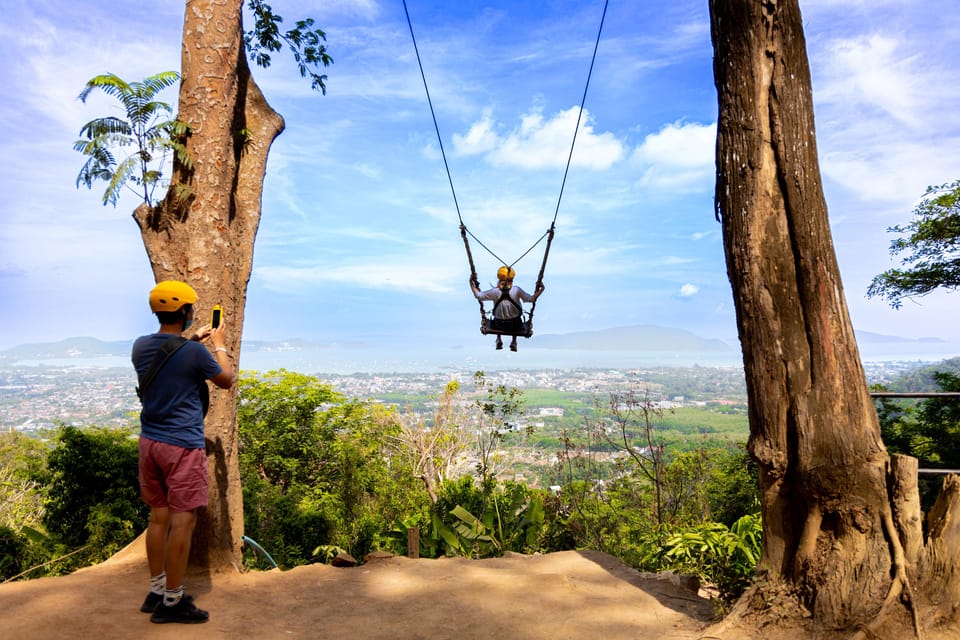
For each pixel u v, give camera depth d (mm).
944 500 3262
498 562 4863
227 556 4508
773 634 3189
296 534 12523
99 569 4125
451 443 22312
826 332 3305
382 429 27750
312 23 7527
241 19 5039
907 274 17828
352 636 3336
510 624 3543
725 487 12336
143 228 4621
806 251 3357
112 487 8922
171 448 3287
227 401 4738
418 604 3855
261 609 3707
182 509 3320
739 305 3545
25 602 3447
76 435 9141
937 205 16516
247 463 25844
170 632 3191
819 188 3424
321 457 28562
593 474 10398
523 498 8109
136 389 3393
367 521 15336
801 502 3342
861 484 3148
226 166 4844
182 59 4836
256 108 5742
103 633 3107
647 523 9227
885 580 3047
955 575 3014
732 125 3572
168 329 3482
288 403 28125
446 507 9594
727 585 4422
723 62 3637
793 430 3324
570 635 3406
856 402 3264
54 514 8992
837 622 3066
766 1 3463
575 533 8367
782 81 3467
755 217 3467
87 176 4566
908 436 15844
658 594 4094
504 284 7094
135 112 4520
